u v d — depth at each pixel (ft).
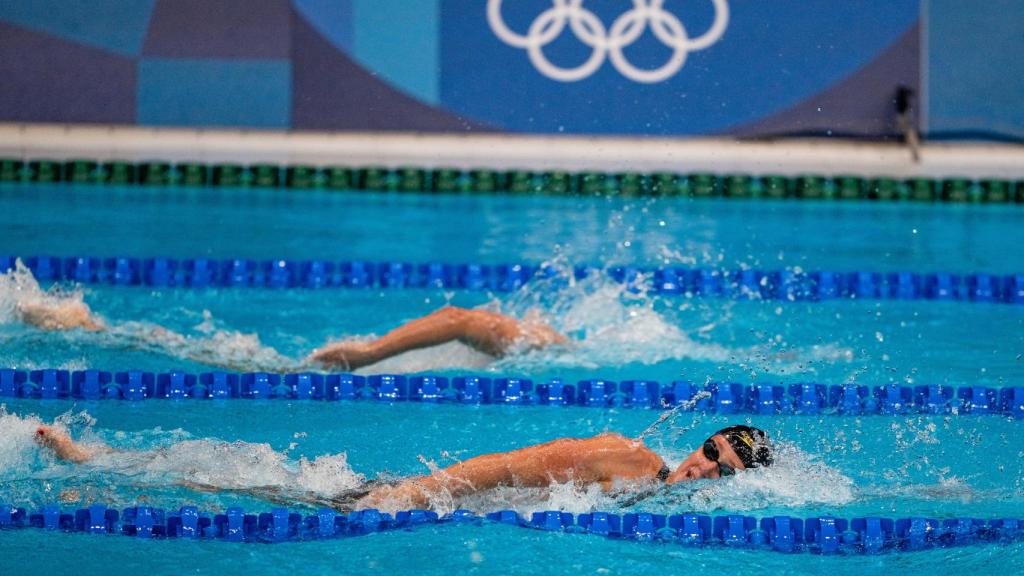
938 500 43.09
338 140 101.55
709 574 37.65
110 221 83.30
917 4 102.22
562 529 40.19
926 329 65.62
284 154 100.22
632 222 88.17
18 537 38.27
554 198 97.45
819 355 60.08
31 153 98.22
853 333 64.49
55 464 43.16
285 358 56.75
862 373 57.26
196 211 88.12
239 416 50.11
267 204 91.91
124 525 39.22
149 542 38.45
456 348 57.72
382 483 42.19
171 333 59.72
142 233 79.87
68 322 58.75
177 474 42.83
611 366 57.57
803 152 101.60
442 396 53.67
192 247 76.59
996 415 52.65
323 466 44.16
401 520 40.22
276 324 63.41
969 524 41.11
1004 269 75.92
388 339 56.03
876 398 53.72
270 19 102.63
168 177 97.76
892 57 102.37
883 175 99.55
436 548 38.60
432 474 42.01
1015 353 61.16
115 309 64.80
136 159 98.63
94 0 101.40
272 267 72.95
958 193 98.07
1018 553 39.29
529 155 100.94
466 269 73.61
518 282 73.26
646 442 48.44
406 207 92.48
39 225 81.10
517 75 102.94
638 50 102.53
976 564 38.55
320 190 98.02
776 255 78.74
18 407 49.93
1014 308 70.64
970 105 101.91
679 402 53.67
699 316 67.21
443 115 102.83
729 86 102.53
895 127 101.91
